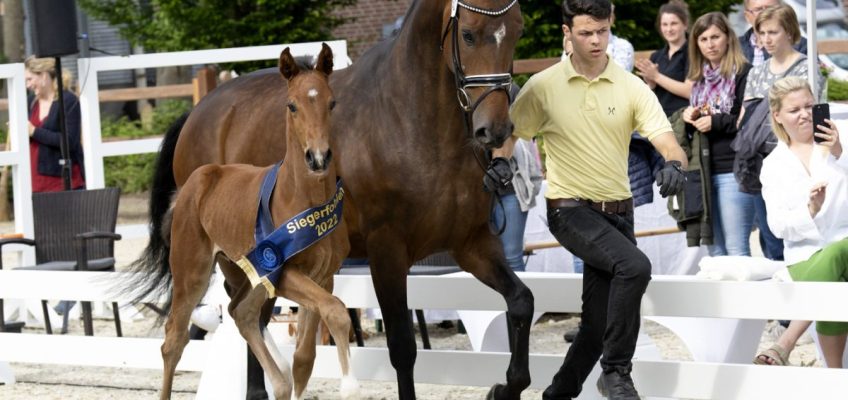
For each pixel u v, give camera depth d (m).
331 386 9.19
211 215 7.14
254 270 6.52
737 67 9.77
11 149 13.01
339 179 6.86
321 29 24.44
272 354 7.20
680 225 10.05
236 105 8.48
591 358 6.80
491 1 6.38
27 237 12.76
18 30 30.09
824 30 23.94
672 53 11.16
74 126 13.81
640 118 6.59
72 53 12.45
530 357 7.48
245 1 23.31
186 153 8.81
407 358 6.92
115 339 8.62
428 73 6.72
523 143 9.73
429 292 7.70
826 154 7.82
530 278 7.41
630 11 20.75
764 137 9.18
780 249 9.83
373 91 7.06
